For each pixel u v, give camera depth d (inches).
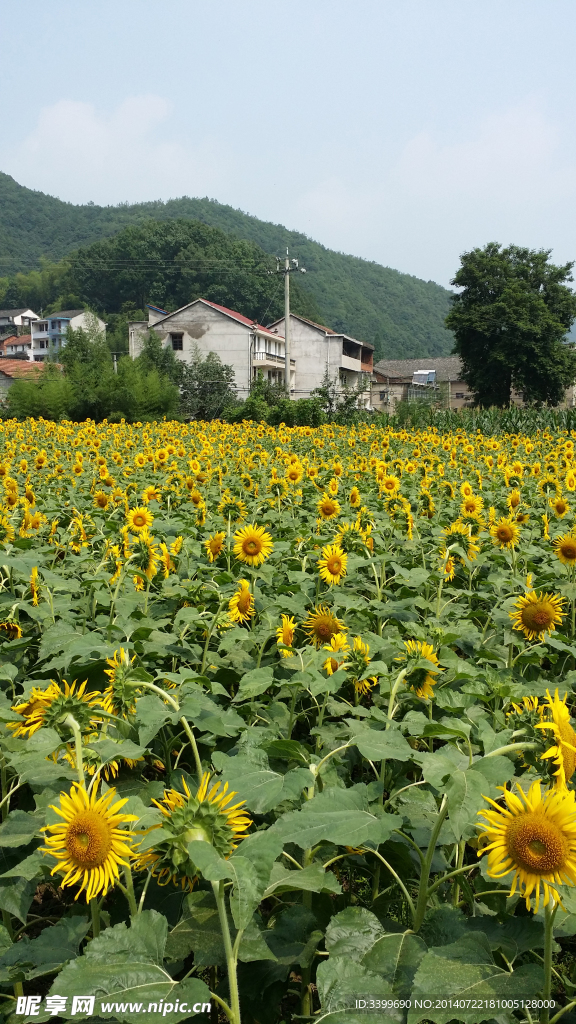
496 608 221.8
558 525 358.0
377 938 101.1
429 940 102.7
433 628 178.7
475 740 142.3
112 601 203.5
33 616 194.1
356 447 836.0
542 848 86.1
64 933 106.5
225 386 2316.7
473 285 2576.3
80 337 2394.2
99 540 301.3
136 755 112.8
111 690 133.4
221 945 98.1
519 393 2546.8
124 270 4815.5
